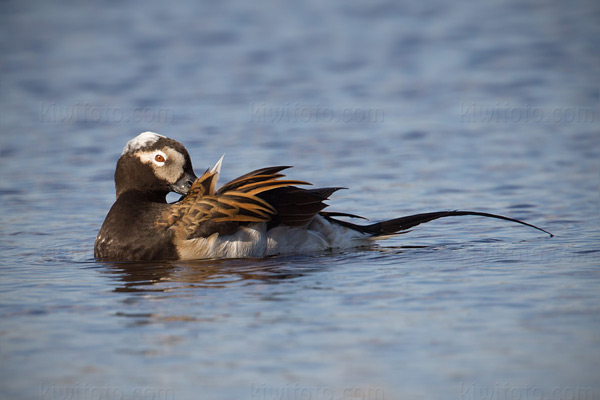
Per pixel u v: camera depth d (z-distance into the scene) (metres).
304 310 10.27
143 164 13.43
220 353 9.14
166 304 10.62
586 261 12.13
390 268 12.07
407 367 8.75
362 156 19.69
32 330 9.88
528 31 34.72
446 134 21.70
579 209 15.29
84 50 32.16
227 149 20.33
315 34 34.47
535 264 12.06
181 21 36.81
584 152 19.62
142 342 9.48
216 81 27.94
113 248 12.97
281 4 40.41
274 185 12.80
